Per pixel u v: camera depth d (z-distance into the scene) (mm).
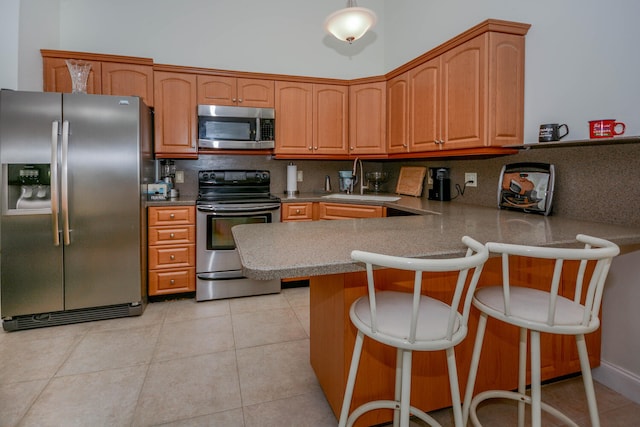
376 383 1504
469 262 959
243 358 2143
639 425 1575
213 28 3611
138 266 2732
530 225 1771
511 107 2270
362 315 1192
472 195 2807
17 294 2479
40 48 2863
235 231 1593
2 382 1873
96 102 2545
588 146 1909
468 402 1382
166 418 1629
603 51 1813
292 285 3436
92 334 2441
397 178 3900
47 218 2496
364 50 4066
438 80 2688
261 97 3449
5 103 2355
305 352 2219
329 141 3646
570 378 1915
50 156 2453
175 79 3211
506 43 2236
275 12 3797
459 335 1075
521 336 1442
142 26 3414
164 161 3486
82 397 1761
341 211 3291
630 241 1500
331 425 1596
